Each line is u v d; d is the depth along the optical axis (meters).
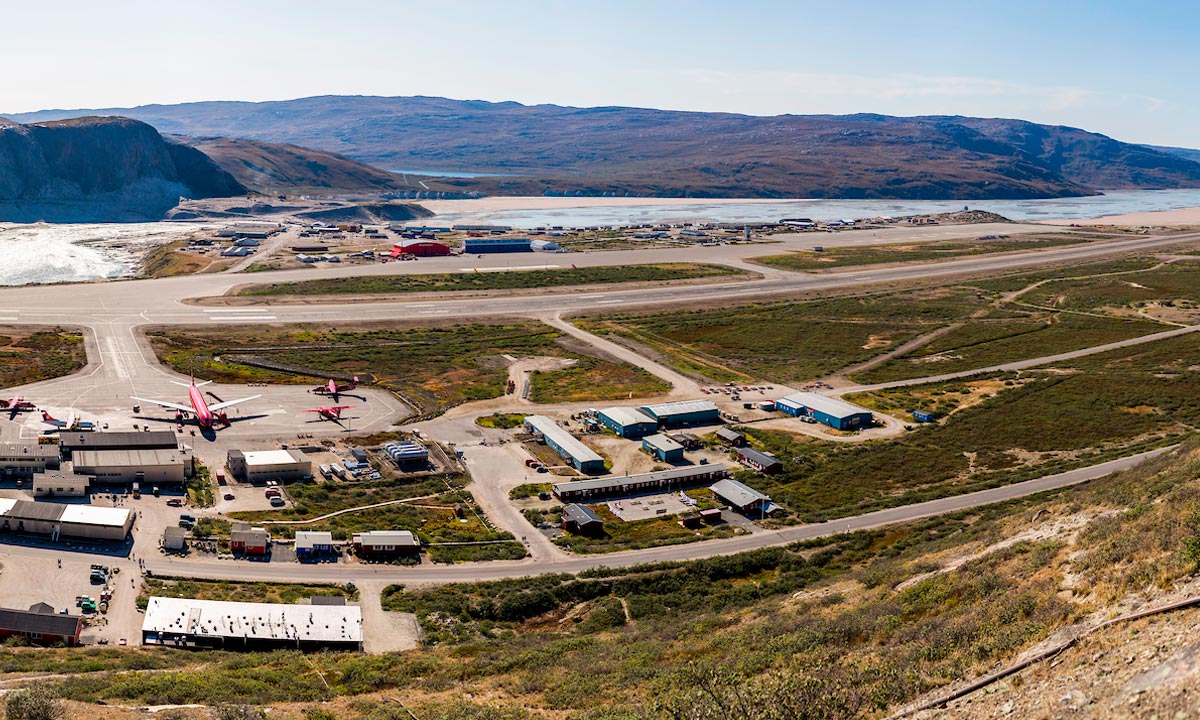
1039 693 28.88
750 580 82.56
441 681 53.19
